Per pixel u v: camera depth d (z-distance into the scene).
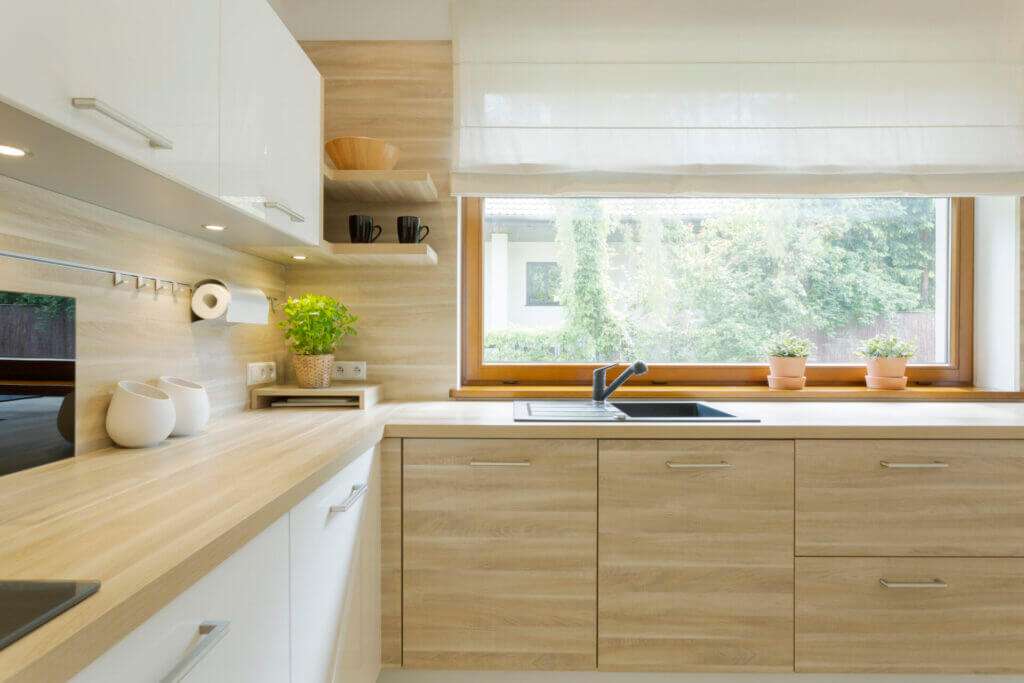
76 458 1.24
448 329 2.26
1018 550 1.63
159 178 1.02
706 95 2.16
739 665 1.65
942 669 1.64
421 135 2.24
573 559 1.65
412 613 1.66
